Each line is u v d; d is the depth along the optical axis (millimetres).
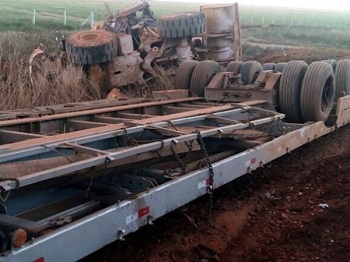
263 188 7020
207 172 5195
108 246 4957
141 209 4293
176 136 5145
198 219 5789
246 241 5379
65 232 3535
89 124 5871
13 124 5652
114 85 12555
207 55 15477
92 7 61906
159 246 5102
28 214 4340
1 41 13195
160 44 13773
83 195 4820
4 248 3369
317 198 6676
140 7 14875
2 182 3402
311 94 8336
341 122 9328
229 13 15539
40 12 42812
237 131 6449
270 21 64188
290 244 5305
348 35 44188
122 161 4766
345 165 8258
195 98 8922
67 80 11266
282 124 7391
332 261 4914
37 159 4250
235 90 8633
